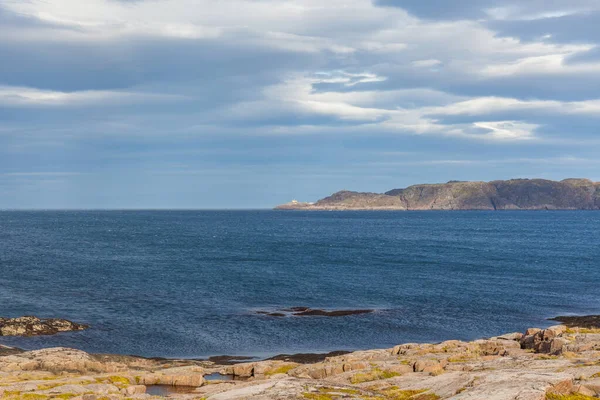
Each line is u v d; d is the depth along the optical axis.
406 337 61.97
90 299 80.12
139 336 61.00
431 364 37.75
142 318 69.06
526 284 97.69
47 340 58.53
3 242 176.50
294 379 30.22
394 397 27.38
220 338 60.72
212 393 30.03
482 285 96.31
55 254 140.12
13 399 31.11
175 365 47.69
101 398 32.09
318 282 98.25
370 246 174.12
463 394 24.72
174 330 63.62
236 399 25.66
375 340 60.72
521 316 72.00
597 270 116.31
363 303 80.38
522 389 24.02
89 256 136.50
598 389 25.61
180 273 107.56
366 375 36.44
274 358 52.78
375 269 116.12
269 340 60.22
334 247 169.38
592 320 68.38
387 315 72.31
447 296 85.88
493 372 29.03
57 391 33.53
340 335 62.56
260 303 79.44
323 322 68.38
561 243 190.00
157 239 199.00
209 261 127.94
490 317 71.50
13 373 39.56
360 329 65.25
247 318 69.88
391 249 163.62
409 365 38.94
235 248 163.50
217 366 47.28
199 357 53.75
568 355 36.78
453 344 48.53
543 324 67.62
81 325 64.31
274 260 130.88
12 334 59.53
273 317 70.56
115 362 46.41
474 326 66.81
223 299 81.81
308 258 135.75
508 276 107.50
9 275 101.44
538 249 165.75
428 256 143.12
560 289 92.62
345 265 122.31
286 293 87.38
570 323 67.69
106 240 191.75
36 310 72.38
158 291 87.44
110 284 93.50
